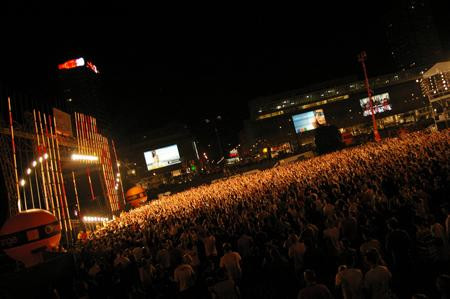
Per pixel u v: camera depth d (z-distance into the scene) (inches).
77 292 466.3
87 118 1473.9
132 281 501.4
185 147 4212.6
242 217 684.7
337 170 1027.9
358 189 724.0
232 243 587.2
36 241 539.2
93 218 1364.4
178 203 1337.4
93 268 539.2
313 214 627.8
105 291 481.4
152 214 1175.6
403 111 4005.9
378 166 894.4
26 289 452.4
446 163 721.0
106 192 1537.9
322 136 2005.4
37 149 946.7
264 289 419.2
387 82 4050.2
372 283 270.1
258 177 1441.9
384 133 2448.3
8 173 812.0
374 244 346.3
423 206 455.8
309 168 1252.5
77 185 1572.3
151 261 546.0
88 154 1369.3
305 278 263.0
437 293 319.6
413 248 341.1
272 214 641.6
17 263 695.7
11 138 882.1
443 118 1745.8
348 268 288.7
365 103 3998.5
